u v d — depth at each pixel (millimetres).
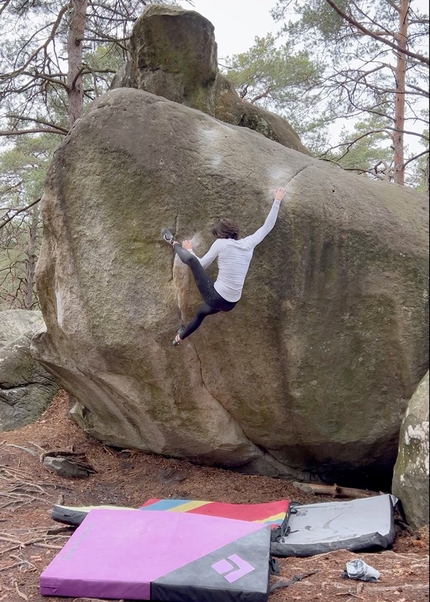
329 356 6059
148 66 8414
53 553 4727
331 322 6016
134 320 6129
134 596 3699
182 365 6262
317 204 5980
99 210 6246
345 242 5949
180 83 8336
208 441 6652
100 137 6246
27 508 5969
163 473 7043
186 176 5977
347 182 6367
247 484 6742
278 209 5449
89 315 6352
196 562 3896
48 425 8773
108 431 7660
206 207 5918
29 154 17656
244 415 6520
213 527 4430
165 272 6039
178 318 6047
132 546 4176
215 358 6234
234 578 3697
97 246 6270
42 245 6930
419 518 5016
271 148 6512
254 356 6152
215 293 5223
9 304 21406
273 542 4715
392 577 3994
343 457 6477
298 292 5957
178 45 8273
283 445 6668
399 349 5969
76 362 6758
